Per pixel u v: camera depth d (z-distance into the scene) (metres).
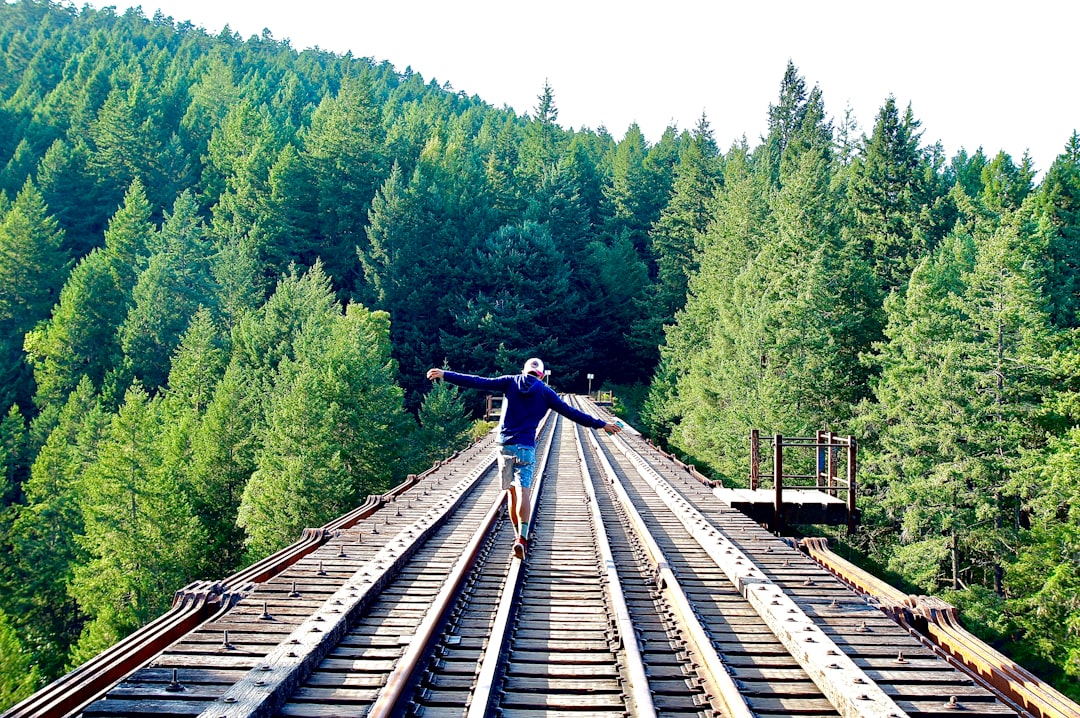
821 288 37.50
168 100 104.25
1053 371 27.95
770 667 6.03
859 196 54.38
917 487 28.31
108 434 44.62
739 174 80.00
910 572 28.39
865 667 5.96
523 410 8.09
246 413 42.12
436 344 71.00
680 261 83.56
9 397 62.12
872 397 37.53
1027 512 29.78
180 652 5.93
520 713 5.16
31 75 120.44
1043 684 5.63
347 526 12.03
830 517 16.05
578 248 87.56
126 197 76.69
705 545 10.15
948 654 6.64
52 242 74.50
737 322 47.44
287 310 54.84
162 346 63.69
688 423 50.00
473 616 7.28
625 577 8.88
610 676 5.83
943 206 52.06
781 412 34.97
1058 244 42.75
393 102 133.38
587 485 15.95
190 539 35.03
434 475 18.77
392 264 72.56
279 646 5.76
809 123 81.00
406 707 5.10
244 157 84.00
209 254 72.00
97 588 34.41
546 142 110.69
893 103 53.69
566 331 77.19
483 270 74.06
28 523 40.28
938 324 31.27
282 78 148.75
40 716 4.68
